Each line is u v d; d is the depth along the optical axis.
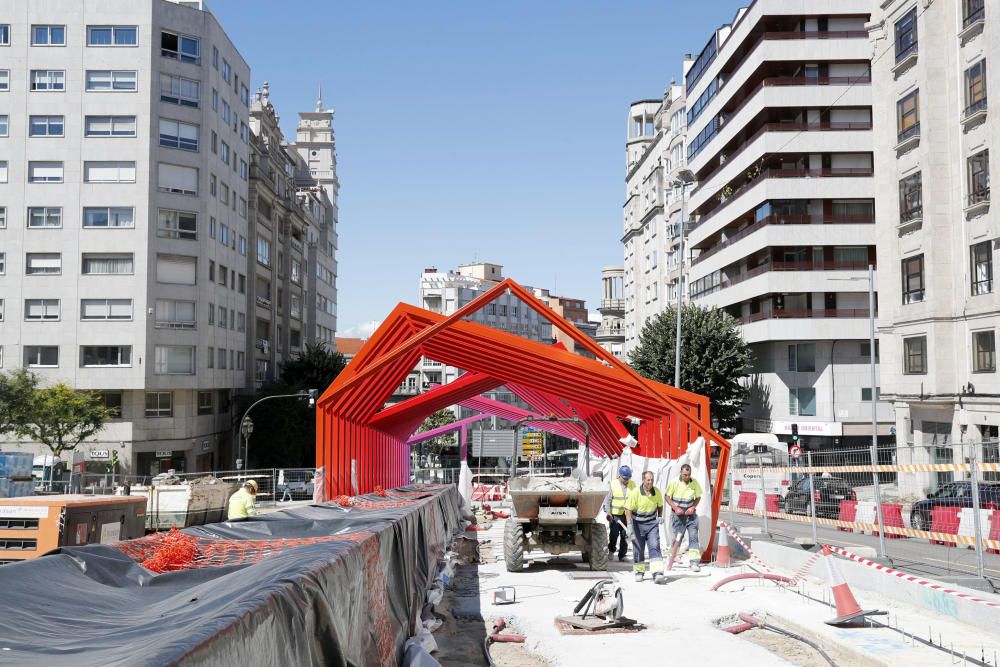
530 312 136.12
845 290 47.06
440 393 25.80
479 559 16.55
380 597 7.14
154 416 50.53
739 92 52.69
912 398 30.89
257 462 59.59
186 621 4.04
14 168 49.53
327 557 5.52
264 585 4.51
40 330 48.88
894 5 32.34
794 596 11.82
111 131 50.25
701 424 16.17
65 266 49.28
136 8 50.69
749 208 50.06
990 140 27.12
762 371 51.38
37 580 4.96
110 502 16.81
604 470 24.95
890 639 8.74
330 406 18.00
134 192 49.88
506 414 35.09
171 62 51.69
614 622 9.62
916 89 30.89
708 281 58.22
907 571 13.48
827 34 47.84
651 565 13.45
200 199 52.59
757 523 23.58
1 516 15.27
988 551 17.23
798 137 47.69
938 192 29.83
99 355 49.12
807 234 47.09
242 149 61.34
